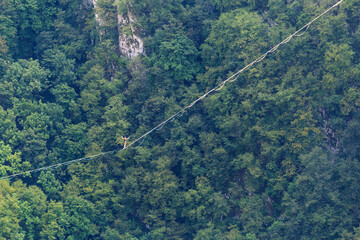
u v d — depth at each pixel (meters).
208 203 156.88
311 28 155.25
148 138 165.88
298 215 147.25
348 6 151.38
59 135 164.25
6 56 170.50
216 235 151.62
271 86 156.75
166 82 167.88
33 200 146.88
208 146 160.62
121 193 159.50
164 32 170.75
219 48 167.00
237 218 159.38
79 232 152.38
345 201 147.38
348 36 154.38
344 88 150.38
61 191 156.62
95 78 170.25
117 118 164.12
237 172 162.62
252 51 158.88
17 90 162.25
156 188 157.75
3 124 155.75
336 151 154.62
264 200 156.12
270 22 167.00
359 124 148.62
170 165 163.25
